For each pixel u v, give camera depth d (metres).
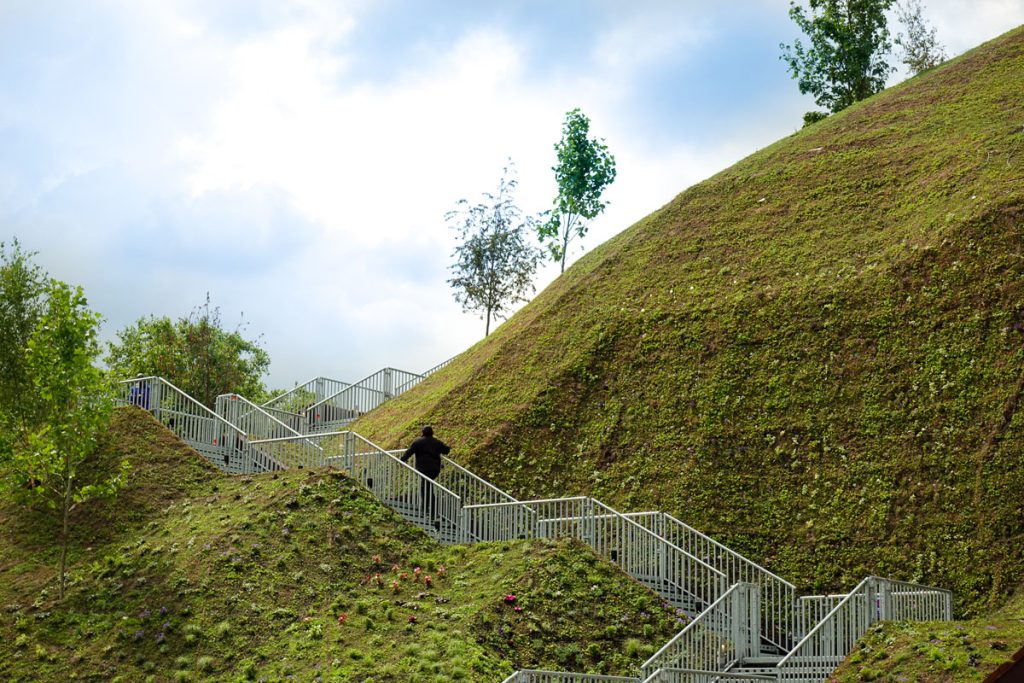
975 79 50.34
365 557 23.12
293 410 46.09
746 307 35.00
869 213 39.16
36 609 21.67
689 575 21.48
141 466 28.56
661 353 35.00
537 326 41.00
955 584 23.78
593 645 19.05
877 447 27.89
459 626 19.23
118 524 25.95
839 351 31.34
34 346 24.44
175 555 23.00
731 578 26.06
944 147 42.03
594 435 33.00
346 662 18.14
